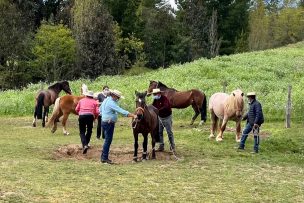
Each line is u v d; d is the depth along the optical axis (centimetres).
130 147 1563
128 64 5903
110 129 1297
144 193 988
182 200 950
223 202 949
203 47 6378
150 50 6481
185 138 1809
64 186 1012
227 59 4216
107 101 1294
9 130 2052
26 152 1427
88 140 1482
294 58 4347
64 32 4703
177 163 1352
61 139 1752
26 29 5428
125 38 5903
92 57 4544
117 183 1066
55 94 2230
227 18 7306
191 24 6644
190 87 3100
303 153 1627
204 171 1249
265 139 1788
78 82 3772
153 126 1362
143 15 6644
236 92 1697
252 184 1123
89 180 1080
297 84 3139
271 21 8069
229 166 1333
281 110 2419
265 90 2972
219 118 1798
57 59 4819
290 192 1059
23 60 5056
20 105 2816
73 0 5534
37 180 1050
